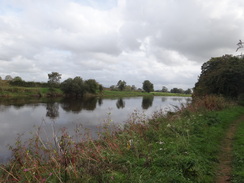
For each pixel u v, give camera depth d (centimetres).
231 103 1596
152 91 13000
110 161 472
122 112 2195
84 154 480
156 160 453
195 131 721
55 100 4069
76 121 1570
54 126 1351
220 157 509
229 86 1956
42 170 434
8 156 801
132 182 362
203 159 474
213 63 2802
